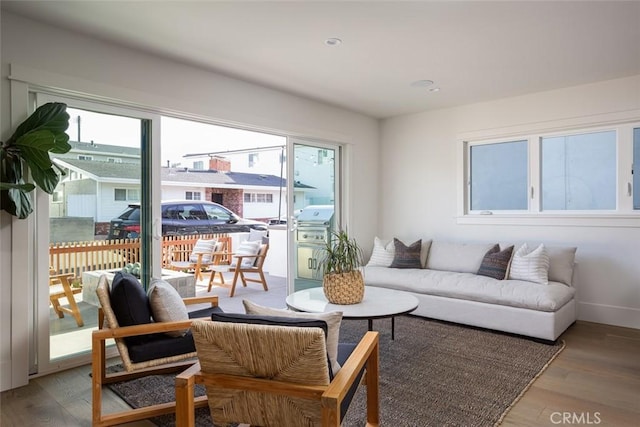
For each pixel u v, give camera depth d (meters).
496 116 4.56
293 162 4.52
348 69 3.56
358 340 3.42
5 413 2.23
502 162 4.63
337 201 5.12
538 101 4.27
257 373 1.50
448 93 4.29
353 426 2.07
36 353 2.71
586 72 3.62
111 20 2.63
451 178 4.93
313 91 4.23
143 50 3.12
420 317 4.15
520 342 3.36
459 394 2.42
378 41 2.95
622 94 3.77
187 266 6.13
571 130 4.15
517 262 3.89
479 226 4.71
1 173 2.45
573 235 4.09
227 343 1.48
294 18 2.59
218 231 8.02
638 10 2.47
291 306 2.99
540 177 4.35
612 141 3.94
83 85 2.83
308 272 4.72
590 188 4.07
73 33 2.79
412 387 2.51
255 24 2.68
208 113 3.58
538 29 2.74
